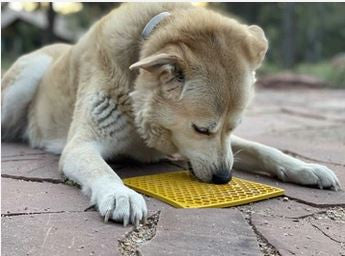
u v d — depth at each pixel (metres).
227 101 0.89
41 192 0.87
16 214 0.75
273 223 0.74
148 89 0.92
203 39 0.91
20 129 1.42
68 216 0.74
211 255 0.61
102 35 1.06
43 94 1.30
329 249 0.65
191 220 0.73
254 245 0.65
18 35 7.87
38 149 1.31
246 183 0.94
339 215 0.80
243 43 0.95
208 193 0.87
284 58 7.26
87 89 1.05
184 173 1.02
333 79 4.63
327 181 0.93
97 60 1.06
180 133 0.92
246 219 0.76
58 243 0.64
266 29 8.58
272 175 1.02
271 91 4.05
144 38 0.98
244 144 1.06
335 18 10.09
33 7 7.05
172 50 0.89
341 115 2.14
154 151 1.09
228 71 0.89
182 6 1.06
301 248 0.65
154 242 0.65
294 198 0.87
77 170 0.89
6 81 1.39
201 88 0.87
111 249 0.62
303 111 2.24
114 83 1.00
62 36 7.24
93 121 1.00
